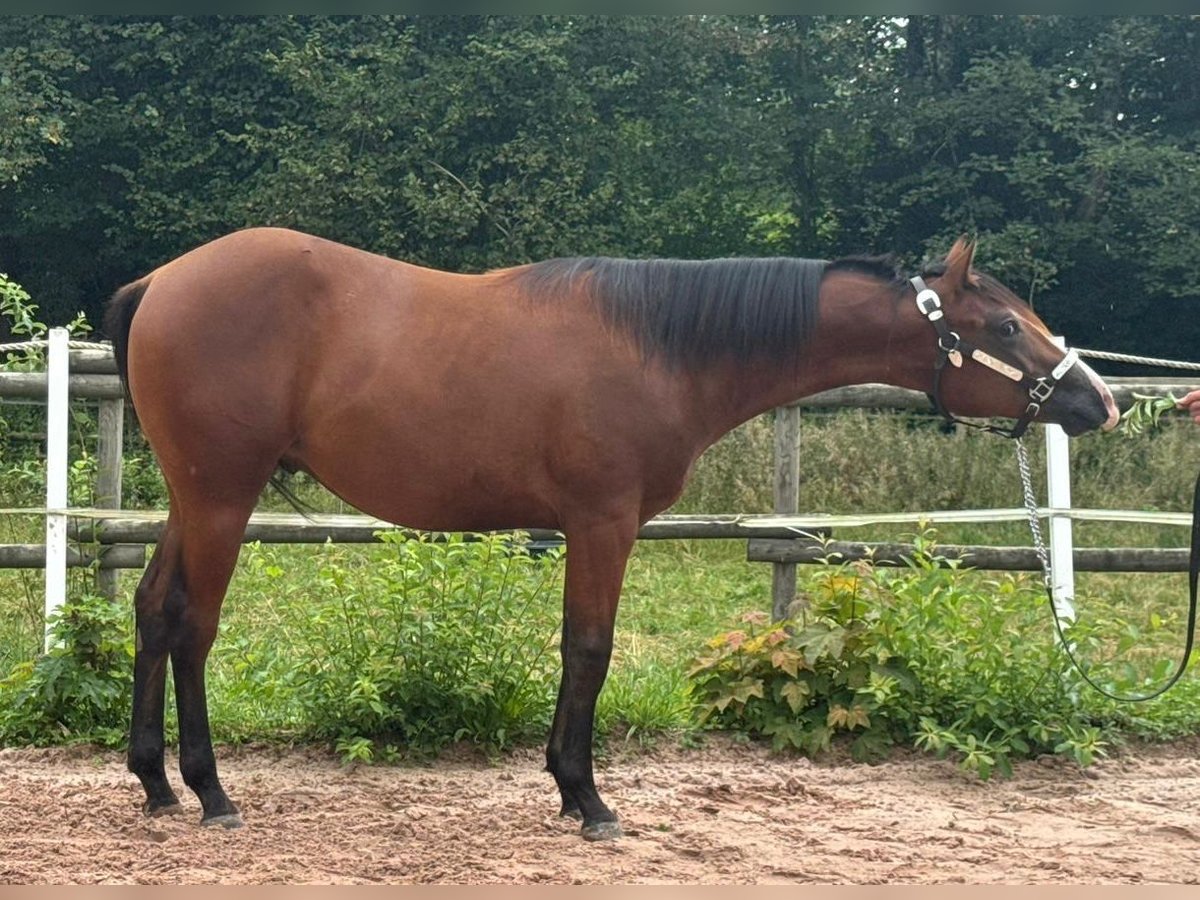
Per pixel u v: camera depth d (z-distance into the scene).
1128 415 4.92
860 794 4.94
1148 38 16.62
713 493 10.48
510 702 5.50
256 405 4.08
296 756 5.40
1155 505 10.54
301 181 15.20
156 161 16.12
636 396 4.18
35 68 16.02
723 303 4.29
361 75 15.79
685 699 5.92
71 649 5.60
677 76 17.97
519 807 4.61
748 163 18.39
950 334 4.38
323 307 4.14
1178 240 16.02
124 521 6.01
